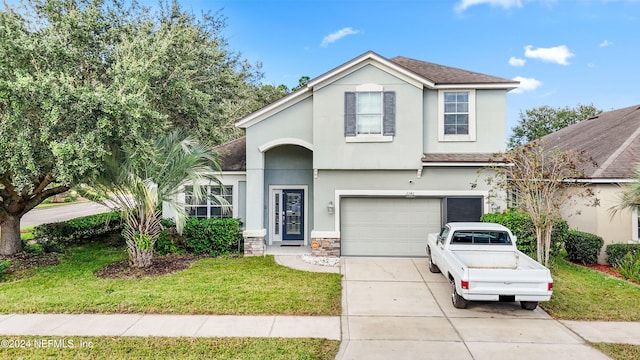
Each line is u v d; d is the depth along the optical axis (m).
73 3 12.48
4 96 8.77
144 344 6.44
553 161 10.99
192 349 6.25
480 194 13.28
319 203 13.60
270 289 9.54
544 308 8.26
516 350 6.28
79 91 9.37
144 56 11.16
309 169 15.93
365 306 8.52
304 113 14.04
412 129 13.12
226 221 13.80
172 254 13.52
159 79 12.03
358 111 13.27
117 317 7.75
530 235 11.84
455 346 6.43
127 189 10.95
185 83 12.43
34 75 9.71
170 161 11.44
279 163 15.99
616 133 16.53
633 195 11.04
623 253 12.06
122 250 14.48
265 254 13.85
